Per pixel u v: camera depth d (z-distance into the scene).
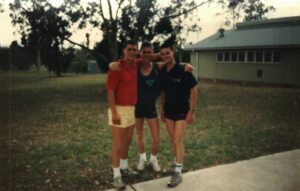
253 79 16.25
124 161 4.31
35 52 12.75
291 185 3.85
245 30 16.70
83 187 3.97
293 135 6.37
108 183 4.08
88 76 23.14
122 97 3.90
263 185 3.88
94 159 5.02
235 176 4.16
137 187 3.87
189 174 4.25
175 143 4.00
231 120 8.00
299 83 13.80
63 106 10.40
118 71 3.82
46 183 4.08
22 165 4.66
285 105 10.20
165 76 4.02
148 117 4.31
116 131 3.92
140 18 14.48
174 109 4.00
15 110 9.11
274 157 4.88
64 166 4.71
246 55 16.72
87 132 6.88
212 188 3.81
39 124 7.64
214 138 6.20
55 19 12.98
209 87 16.28
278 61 14.62
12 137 6.03
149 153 5.29
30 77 12.84
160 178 4.16
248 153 5.21
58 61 20.12
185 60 21.73
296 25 12.74
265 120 7.97
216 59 19.12
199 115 8.69
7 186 3.74
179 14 14.98
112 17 13.90
